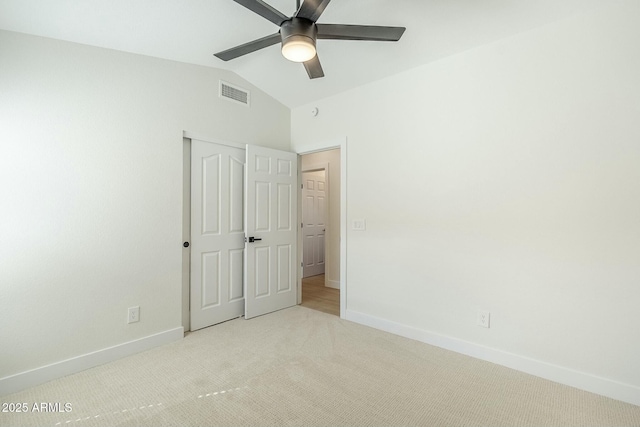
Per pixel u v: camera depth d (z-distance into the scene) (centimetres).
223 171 307
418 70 264
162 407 173
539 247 206
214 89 298
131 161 240
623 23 178
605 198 184
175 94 268
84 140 217
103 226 225
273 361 226
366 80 295
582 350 191
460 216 240
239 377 204
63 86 208
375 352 241
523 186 212
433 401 179
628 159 177
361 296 305
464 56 238
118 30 215
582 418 164
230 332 281
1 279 185
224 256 309
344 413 168
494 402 178
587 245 189
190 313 283
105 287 226
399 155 276
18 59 191
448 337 246
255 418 164
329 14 222
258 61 295
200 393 187
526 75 210
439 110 251
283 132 366
